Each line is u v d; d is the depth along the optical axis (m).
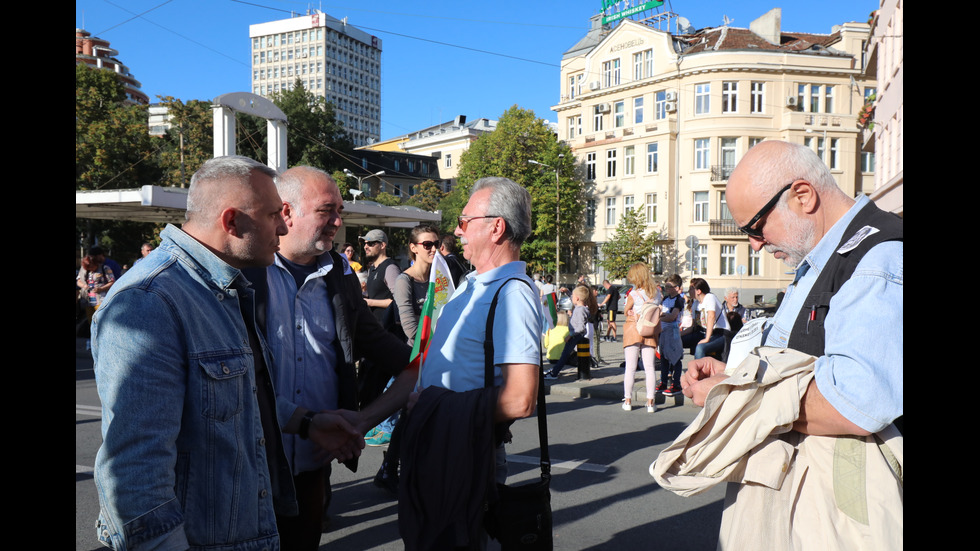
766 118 38.75
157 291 1.69
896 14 17.59
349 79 165.38
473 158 48.59
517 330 2.13
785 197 1.70
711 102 39.16
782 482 1.61
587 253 46.75
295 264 2.76
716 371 1.94
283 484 2.13
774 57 38.34
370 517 4.35
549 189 44.56
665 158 40.91
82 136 32.97
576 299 10.45
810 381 1.55
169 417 1.63
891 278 1.47
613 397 9.07
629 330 8.02
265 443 2.08
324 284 2.82
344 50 163.62
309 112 46.59
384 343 3.03
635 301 7.96
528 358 2.11
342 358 2.77
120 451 1.56
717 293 38.97
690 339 10.02
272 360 2.22
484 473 2.01
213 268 1.87
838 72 38.62
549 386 9.51
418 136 94.75
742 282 38.84
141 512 1.54
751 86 38.84
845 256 1.61
